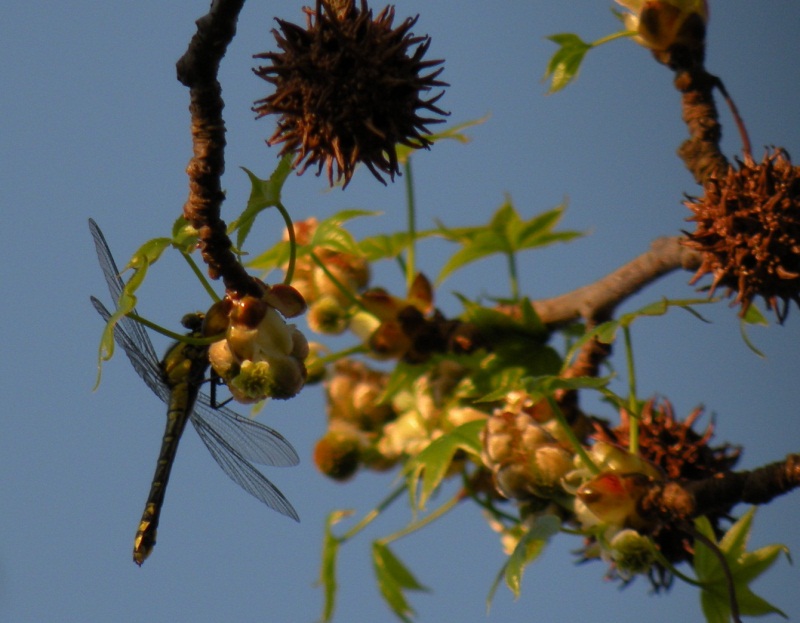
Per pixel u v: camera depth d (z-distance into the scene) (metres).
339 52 1.33
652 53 1.40
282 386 1.34
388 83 1.33
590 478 1.37
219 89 1.32
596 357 1.41
